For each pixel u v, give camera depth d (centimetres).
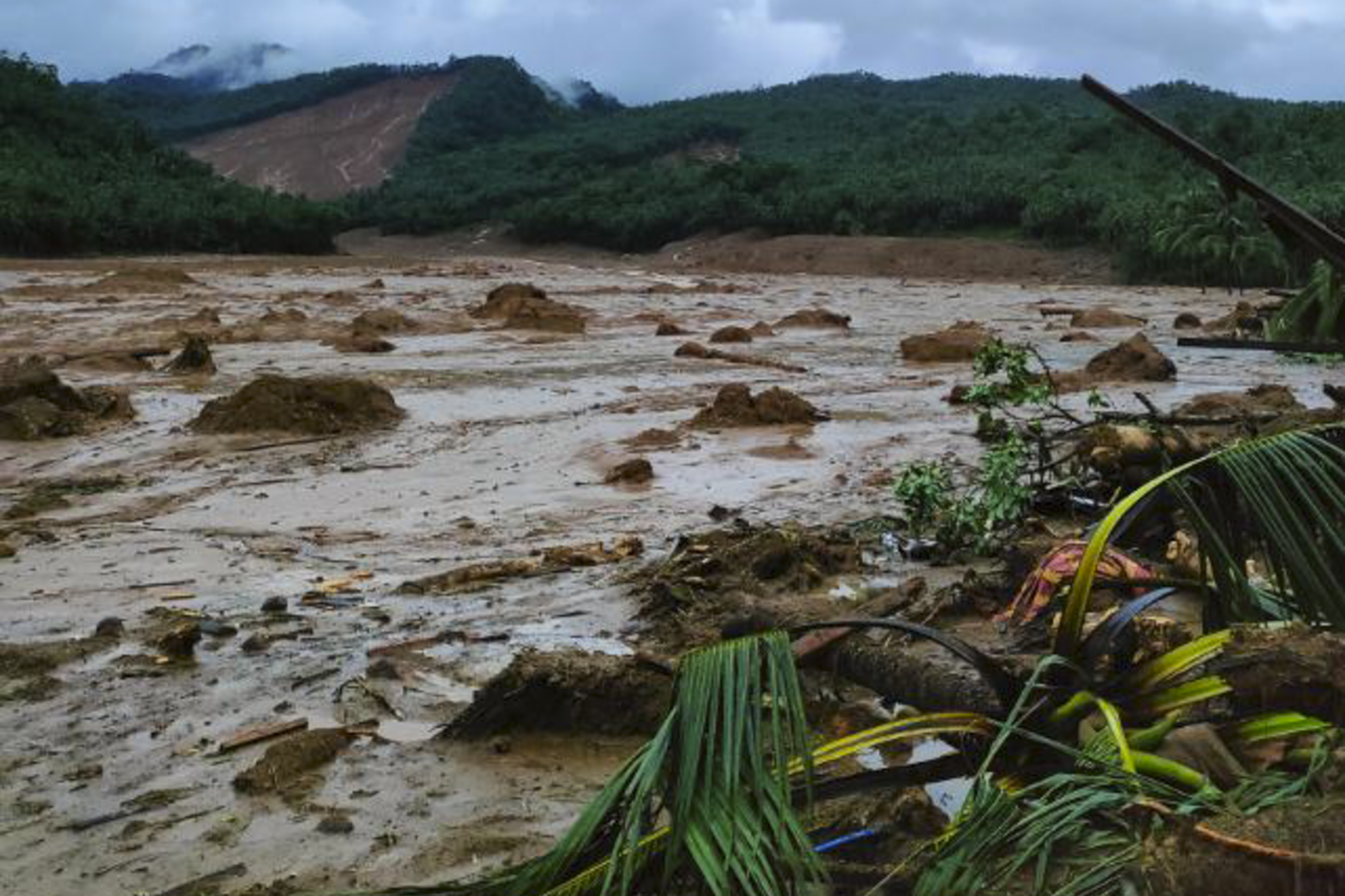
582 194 10119
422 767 446
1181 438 746
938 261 7131
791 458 1130
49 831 402
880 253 7325
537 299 3038
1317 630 315
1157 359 1733
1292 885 232
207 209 8019
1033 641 437
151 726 491
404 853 382
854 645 397
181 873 373
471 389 1662
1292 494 306
